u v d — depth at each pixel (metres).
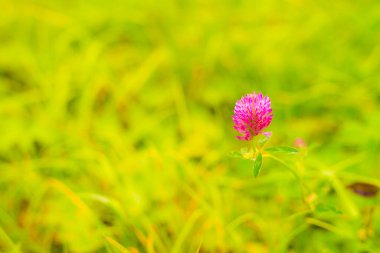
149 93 0.91
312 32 1.00
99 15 1.07
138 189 0.76
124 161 0.79
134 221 0.71
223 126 0.86
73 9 1.08
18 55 0.98
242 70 0.95
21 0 1.08
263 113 0.60
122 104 0.89
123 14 1.07
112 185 0.76
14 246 0.68
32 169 0.78
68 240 0.71
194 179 0.76
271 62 0.95
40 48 0.99
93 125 0.85
